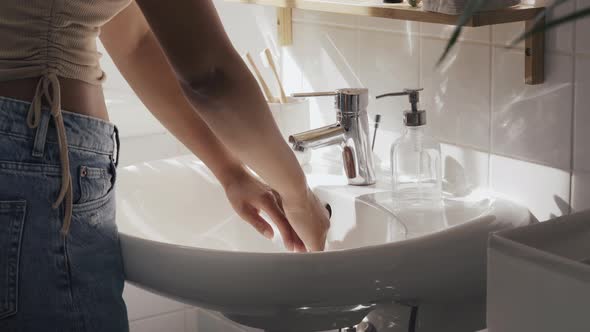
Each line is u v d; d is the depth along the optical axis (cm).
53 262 92
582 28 98
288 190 99
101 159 98
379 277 84
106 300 98
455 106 119
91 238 96
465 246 89
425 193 116
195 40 83
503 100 111
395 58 128
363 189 124
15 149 90
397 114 130
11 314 91
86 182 95
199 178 132
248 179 115
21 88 91
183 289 90
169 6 81
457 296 90
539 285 62
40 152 91
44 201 91
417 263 85
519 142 109
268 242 128
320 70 146
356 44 136
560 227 70
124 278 100
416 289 86
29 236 91
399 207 114
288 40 152
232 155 115
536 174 108
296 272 83
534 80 104
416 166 116
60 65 92
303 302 84
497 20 97
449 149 122
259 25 161
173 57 84
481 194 116
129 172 128
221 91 85
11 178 89
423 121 114
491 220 96
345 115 124
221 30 85
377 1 121
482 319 97
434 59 121
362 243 118
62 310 94
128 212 122
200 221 131
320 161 145
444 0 98
